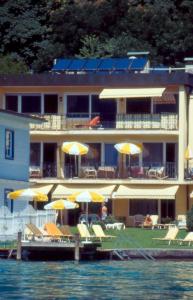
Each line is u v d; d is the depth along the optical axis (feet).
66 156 531.09
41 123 511.81
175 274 338.54
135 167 521.24
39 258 382.01
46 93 534.78
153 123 521.65
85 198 437.17
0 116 454.40
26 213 414.41
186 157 514.68
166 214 520.83
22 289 302.66
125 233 438.81
